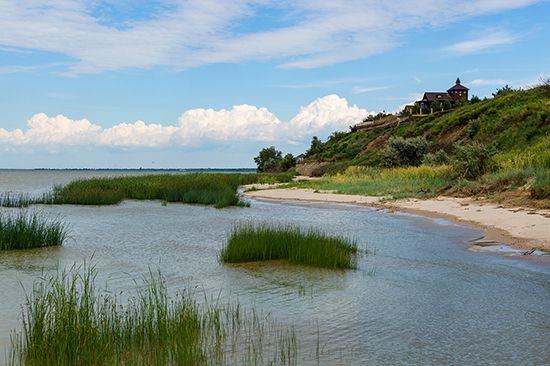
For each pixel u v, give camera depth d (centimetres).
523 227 1803
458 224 2097
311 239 1471
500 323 859
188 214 2814
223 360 701
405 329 832
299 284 1155
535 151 3466
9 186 7100
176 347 722
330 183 4875
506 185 2775
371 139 8275
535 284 1111
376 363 694
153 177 5238
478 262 1355
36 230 1689
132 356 702
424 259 1427
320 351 737
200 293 1080
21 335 804
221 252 1489
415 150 5369
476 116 5744
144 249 1645
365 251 1561
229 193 3594
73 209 3130
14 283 1162
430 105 9456
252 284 1158
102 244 1745
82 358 680
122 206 3394
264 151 11719
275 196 4078
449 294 1050
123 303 980
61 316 718
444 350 740
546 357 709
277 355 721
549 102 4678
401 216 2511
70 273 1273
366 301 1006
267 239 1463
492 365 684
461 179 3356
